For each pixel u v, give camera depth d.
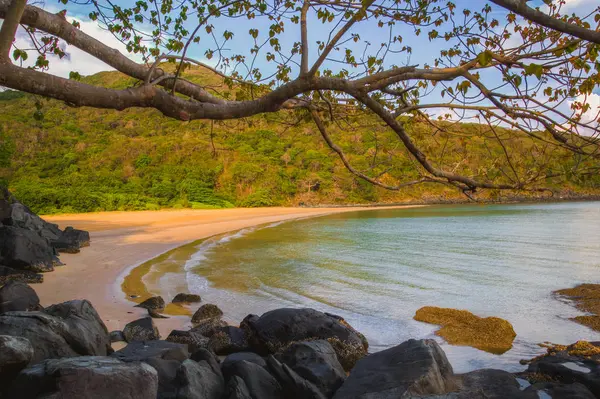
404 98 4.05
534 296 13.05
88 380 4.09
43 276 14.20
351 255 20.98
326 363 5.99
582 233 29.12
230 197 59.00
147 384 4.33
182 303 12.00
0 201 18.78
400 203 67.81
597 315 10.91
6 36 2.88
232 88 4.92
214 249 22.81
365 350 7.81
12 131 58.72
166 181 56.53
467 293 13.49
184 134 66.25
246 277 15.68
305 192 64.50
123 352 6.14
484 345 8.93
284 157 67.38
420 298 12.89
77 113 69.56
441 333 9.67
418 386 5.14
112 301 11.78
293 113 5.38
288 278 15.59
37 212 42.25
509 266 18.05
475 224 36.47
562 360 6.83
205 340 7.99
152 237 26.73
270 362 5.75
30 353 4.54
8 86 2.92
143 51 5.16
